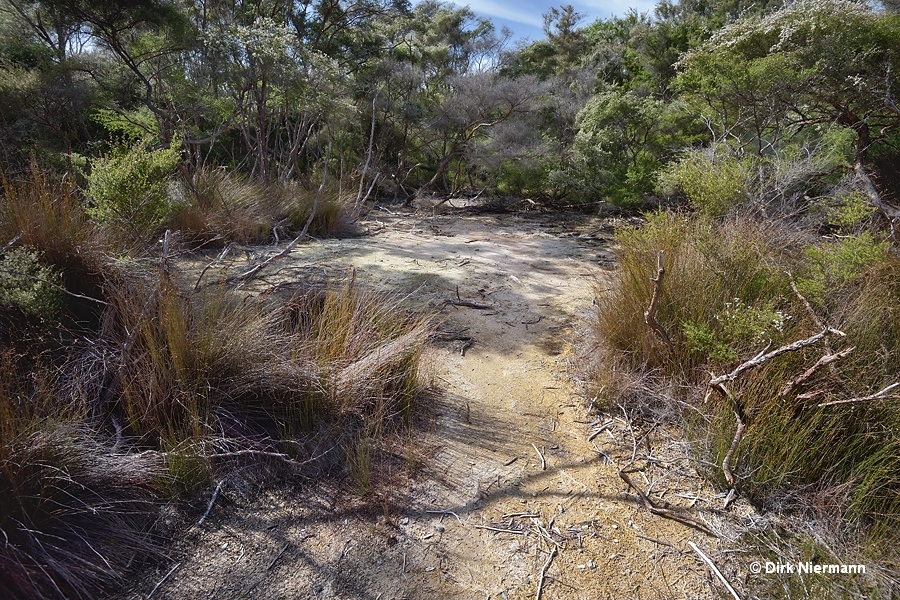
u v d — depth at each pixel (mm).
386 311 3217
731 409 2449
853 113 5727
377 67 10633
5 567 1584
